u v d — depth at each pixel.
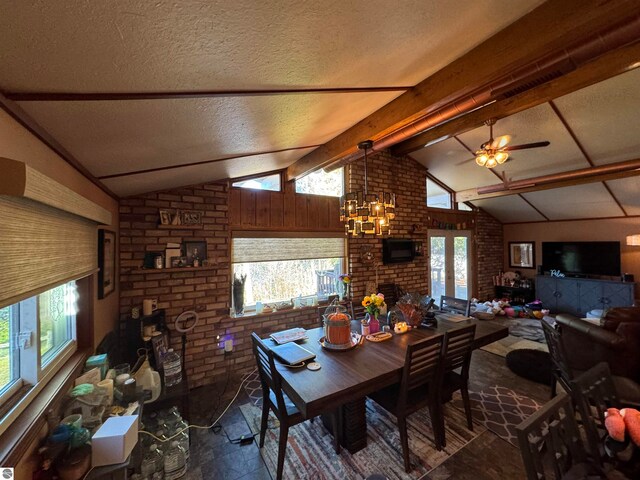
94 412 1.42
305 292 3.91
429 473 1.82
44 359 1.46
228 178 3.27
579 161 4.16
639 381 2.46
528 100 2.70
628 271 5.42
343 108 1.84
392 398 1.98
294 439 2.16
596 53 1.20
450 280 5.94
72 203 1.29
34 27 0.61
